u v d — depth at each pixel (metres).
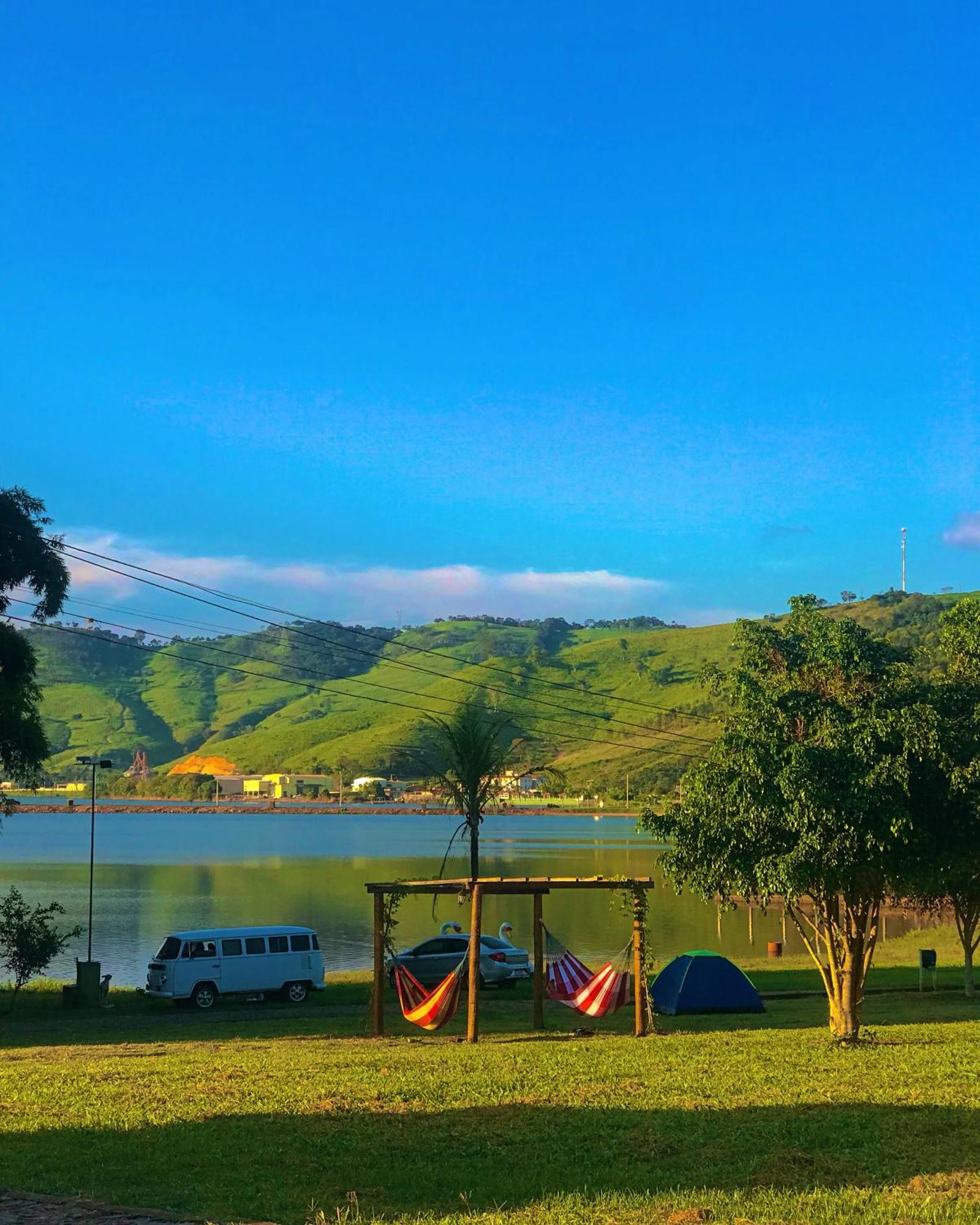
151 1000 34.28
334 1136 12.59
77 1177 10.90
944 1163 11.03
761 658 21.66
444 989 23.23
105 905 69.06
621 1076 16.55
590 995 24.38
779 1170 10.88
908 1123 12.83
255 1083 16.03
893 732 19.20
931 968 36.16
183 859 116.94
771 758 19.69
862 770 18.88
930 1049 19.31
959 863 19.61
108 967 45.34
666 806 21.75
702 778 20.58
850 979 20.88
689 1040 21.75
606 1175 10.97
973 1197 9.60
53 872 99.06
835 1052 19.08
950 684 21.39
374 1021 24.78
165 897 74.56
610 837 172.25
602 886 24.41
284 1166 11.38
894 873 19.41
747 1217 9.05
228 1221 9.35
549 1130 12.78
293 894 77.56
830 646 21.03
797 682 21.02
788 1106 13.90
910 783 19.39
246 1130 12.91
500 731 42.69
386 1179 10.91
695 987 28.94
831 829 18.95
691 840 20.62
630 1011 29.97
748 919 64.00
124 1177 10.92
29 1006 33.56
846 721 19.64
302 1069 17.59
